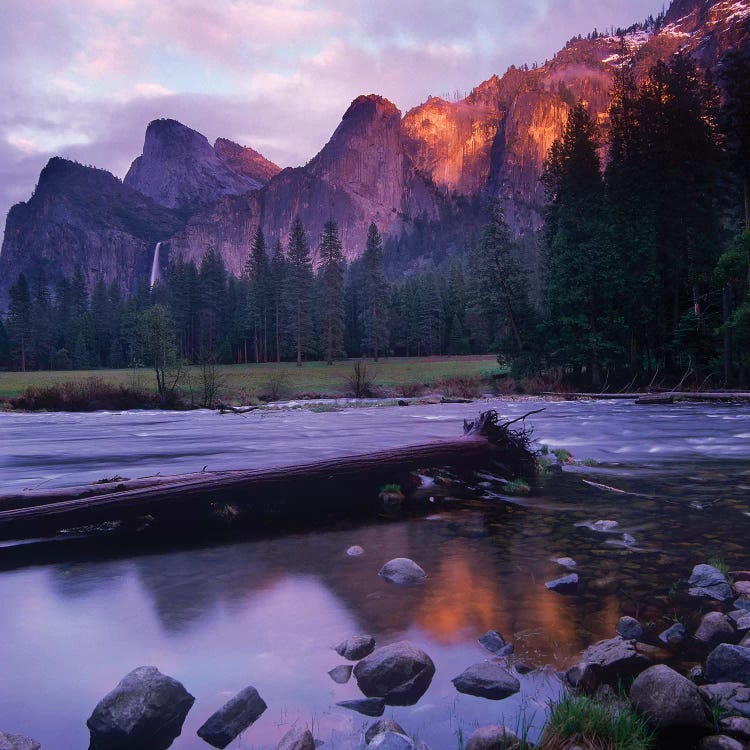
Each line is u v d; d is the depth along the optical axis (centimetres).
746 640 360
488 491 929
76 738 275
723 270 3878
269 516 775
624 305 4975
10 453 1572
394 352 14912
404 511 794
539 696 306
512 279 5578
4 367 14425
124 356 14938
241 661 350
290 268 11369
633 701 293
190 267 14775
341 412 3409
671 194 5119
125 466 1282
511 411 3206
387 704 300
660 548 589
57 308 17850
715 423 2214
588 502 829
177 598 464
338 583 496
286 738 250
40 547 628
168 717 283
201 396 4212
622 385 4947
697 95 5519
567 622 405
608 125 5972
